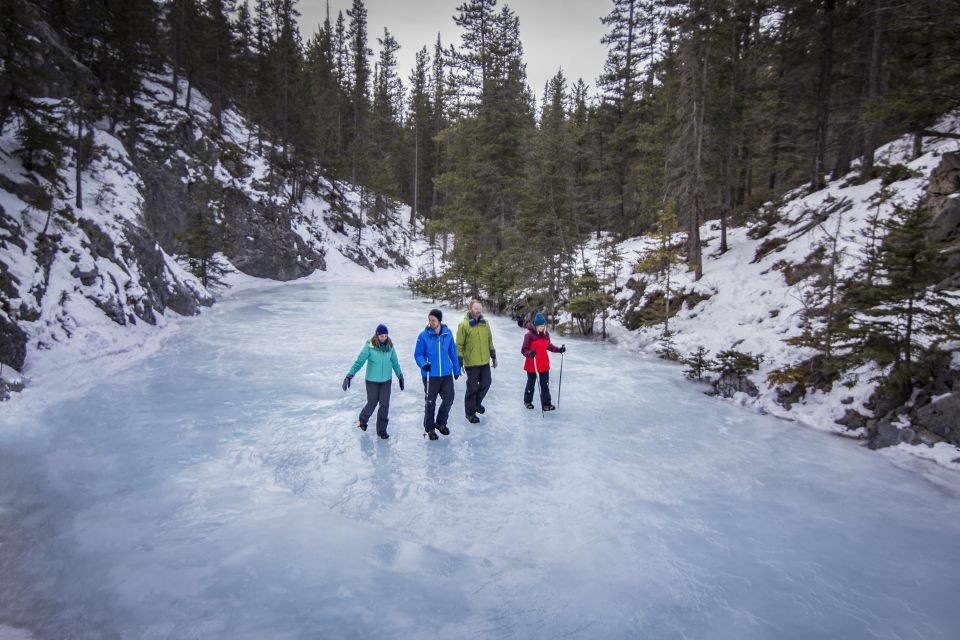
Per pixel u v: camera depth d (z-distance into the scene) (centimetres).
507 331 1734
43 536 402
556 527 448
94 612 313
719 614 333
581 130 3475
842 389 812
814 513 486
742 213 2131
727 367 1012
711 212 2233
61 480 509
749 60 1953
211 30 4034
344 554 391
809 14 1803
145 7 3033
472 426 734
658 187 2500
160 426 684
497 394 926
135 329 1273
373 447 636
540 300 2084
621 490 530
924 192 1069
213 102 4216
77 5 2766
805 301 1143
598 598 348
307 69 5588
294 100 4556
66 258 1177
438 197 6334
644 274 1756
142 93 3447
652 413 829
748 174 2484
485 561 392
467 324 749
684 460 621
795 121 2209
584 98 4406
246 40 4522
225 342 1346
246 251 3622
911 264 684
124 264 1433
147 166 3017
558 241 2039
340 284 3944
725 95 1736
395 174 6141
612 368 1185
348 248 4575
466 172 3456
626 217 3162
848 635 315
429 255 5206
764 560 402
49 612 312
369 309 2258
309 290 3319
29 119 1430
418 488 521
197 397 830
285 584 349
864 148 1506
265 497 487
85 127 2012
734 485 550
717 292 1462
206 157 3506
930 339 726
